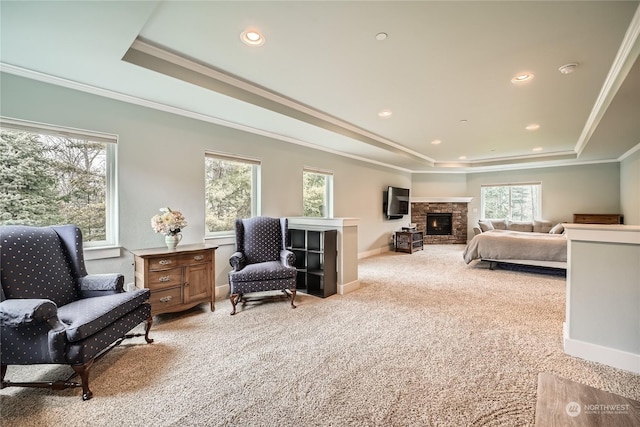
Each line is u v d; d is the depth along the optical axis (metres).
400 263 5.82
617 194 6.50
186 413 1.57
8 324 1.58
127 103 2.93
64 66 2.29
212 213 3.80
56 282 2.15
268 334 2.55
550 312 3.08
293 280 3.24
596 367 2.01
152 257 2.72
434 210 8.49
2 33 1.86
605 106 3.13
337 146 5.16
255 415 1.56
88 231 2.80
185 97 2.88
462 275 4.78
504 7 1.79
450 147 6.04
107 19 1.74
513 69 2.60
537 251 4.77
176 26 2.00
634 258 1.97
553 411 1.08
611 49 2.26
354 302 3.43
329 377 1.90
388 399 1.68
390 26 1.99
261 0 1.73
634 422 1.02
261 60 2.47
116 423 1.51
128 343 2.38
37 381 1.86
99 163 2.86
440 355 2.18
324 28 2.01
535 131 4.73
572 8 1.80
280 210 4.51
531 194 7.61
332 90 3.09
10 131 2.41
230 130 3.82
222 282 3.74
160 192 3.19
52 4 1.59
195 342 2.40
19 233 2.05
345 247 3.82
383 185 7.21
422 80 2.83
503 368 2.00
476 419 1.51
